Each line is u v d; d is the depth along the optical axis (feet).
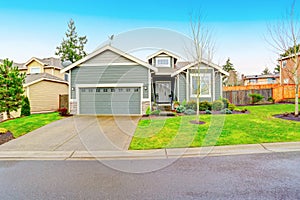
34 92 58.03
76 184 12.18
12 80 40.68
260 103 59.36
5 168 15.23
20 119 36.78
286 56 44.98
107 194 10.87
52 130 28.07
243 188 11.27
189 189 11.27
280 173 13.25
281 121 30.35
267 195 10.48
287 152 17.79
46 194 11.00
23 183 12.44
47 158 17.58
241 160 15.98
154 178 12.85
